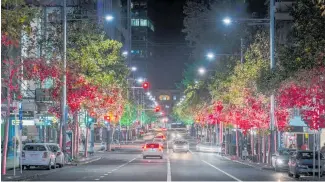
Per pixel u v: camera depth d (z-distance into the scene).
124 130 137.50
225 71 68.25
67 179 32.31
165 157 68.25
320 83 31.50
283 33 55.50
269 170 44.41
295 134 62.12
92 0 93.19
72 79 49.00
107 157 66.88
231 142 73.69
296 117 52.22
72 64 49.47
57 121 53.78
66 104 48.78
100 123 66.94
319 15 27.45
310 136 60.69
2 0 23.84
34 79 39.53
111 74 57.09
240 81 54.06
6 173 35.84
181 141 85.38
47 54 48.66
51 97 48.78
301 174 36.31
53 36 51.00
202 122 102.62
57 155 44.03
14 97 37.53
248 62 53.59
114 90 59.53
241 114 54.47
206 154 78.75
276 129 48.50
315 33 27.69
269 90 37.56
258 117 50.06
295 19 28.61
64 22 46.53
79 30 53.88
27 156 40.69
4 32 24.06
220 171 41.50
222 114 68.31
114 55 57.00
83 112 58.56
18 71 34.84
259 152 53.81
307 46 27.83
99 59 54.66
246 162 55.00
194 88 104.75
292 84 32.84
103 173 38.03
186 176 35.19
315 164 36.66
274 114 46.56
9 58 33.41
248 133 67.75
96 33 56.16
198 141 142.50
